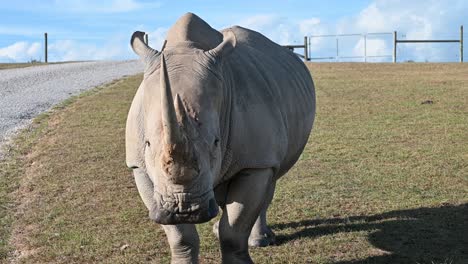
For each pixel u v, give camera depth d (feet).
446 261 21.22
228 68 17.25
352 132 47.34
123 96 69.41
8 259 23.58
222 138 15.88
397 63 102.06
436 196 29.35
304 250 22.86
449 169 34.81
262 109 17.85
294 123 20.90
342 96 66.33
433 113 54.39
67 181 35.06
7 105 64.64
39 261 22.98
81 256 23.21
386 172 34.60
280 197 29.73
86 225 26.99
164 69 12.53
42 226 27.22
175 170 12.81
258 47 22.02
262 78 19.02
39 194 32.73
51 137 48.55
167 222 13.26
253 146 17.29
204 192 13.29
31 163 40.52
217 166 14.23
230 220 17.66
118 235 25.40
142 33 16.74
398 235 24.06
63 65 120.16
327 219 26.32
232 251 18.04
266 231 23.75
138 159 16.89
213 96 14.61
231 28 22.84
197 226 25.95
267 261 21.94
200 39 17.29
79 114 58.49
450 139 43.47
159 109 14.03
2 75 97.81
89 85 81.20
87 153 42.16
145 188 16.90
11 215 29.22
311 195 29.96
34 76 94.79
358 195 29.84
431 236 23.88
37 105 64.85
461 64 97.04
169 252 23.25
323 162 37.68
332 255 22.35
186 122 12.99
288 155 21.30
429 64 98.43
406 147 41.29
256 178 17.49
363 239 23.77
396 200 28.81
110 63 123.54
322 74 87.92
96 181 34.76
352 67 96.78
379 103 61.05
